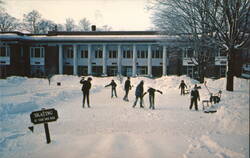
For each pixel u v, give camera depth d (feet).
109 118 27.96
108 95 56.59
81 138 18.57
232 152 13.43
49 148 16.30
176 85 77.30
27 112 32.65
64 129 22.48
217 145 14.93
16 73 135.13
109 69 144.05
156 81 89.45
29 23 197.36
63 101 44.16
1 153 15.66
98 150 15.46
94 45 144.77
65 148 16.08
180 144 16.46
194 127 22.65
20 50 139.44
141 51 140.36
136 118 27.89
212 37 55.06
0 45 133.80
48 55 141.69
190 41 68.33
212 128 21.91
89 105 38.70
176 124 24.23
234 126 20.17
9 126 24.29
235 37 49.90
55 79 104.63
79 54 146.51
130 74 142.92
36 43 140.97
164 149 15.37
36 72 144.05
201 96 47.80
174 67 127.13
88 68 139.44
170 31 67.56
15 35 133.80
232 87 50.44
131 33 140.56
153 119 27.22
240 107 24.86
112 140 17.58
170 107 37.17
